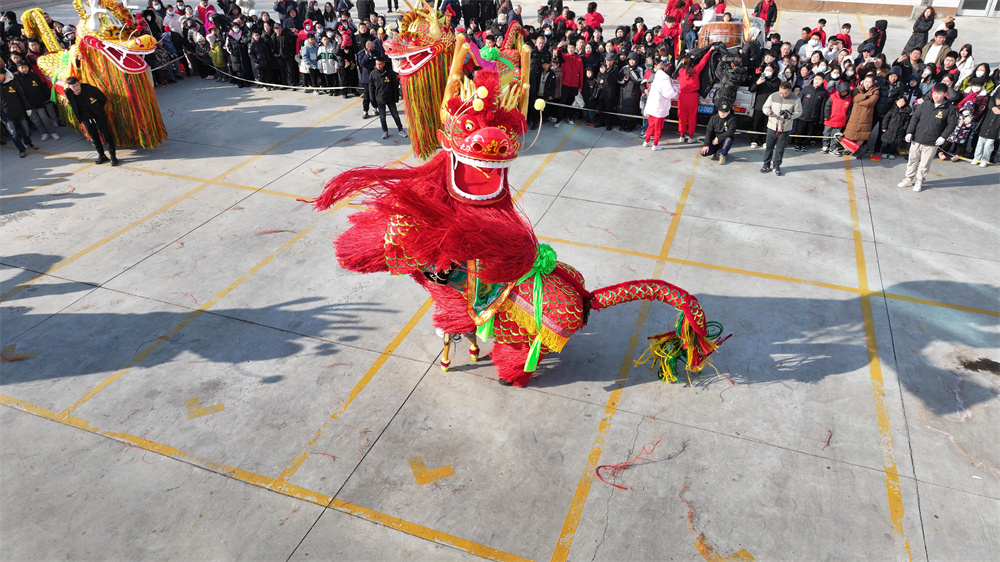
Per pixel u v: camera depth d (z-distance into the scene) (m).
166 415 5.28
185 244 7.87
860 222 8.42
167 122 12.42
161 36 14.84
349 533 4.29
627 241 7.95
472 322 5.15
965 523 4.35
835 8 23.19
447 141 4.48
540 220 8.48
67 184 9.59
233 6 17.95
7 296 6.84
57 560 4.10
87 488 4.61
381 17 15.23
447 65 10.01
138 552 4.15
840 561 4.11
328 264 7.45
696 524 4.35
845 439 5.04
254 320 6.47
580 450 4.95
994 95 9.79
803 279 7.16
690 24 15.41
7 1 24.83
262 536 4.27
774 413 5.30
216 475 4.72
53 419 5.23
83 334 6.24
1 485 4.62
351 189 4.63
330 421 5.22
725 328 6.35
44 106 11.09
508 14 16.62
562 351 6.06
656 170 10.12
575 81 11.81
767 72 10.59
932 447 4.96
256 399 5.45
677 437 5.07
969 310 6.61
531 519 4.39
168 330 6.31
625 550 4.18
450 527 4.33
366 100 12.20
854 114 9.98
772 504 4.50
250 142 11.33
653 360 5.94
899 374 5.72
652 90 10.44
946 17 21.98
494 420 5.24
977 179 9.65
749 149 11.02
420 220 4.38
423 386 5.61
